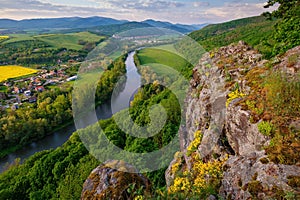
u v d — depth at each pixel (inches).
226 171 236.5
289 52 338.3
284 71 290.7
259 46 528.7
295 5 510.0
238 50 476.7
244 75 359.9
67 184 735.1
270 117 239.6
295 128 218.8
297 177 174.6
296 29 445.1
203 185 246.8
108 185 248.2
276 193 170.1
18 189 922.7
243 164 214.8
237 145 273.6
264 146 224.7
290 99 247.0
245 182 198.1
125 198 233.6
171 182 335.0
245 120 261.4
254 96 280.4
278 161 193.2
